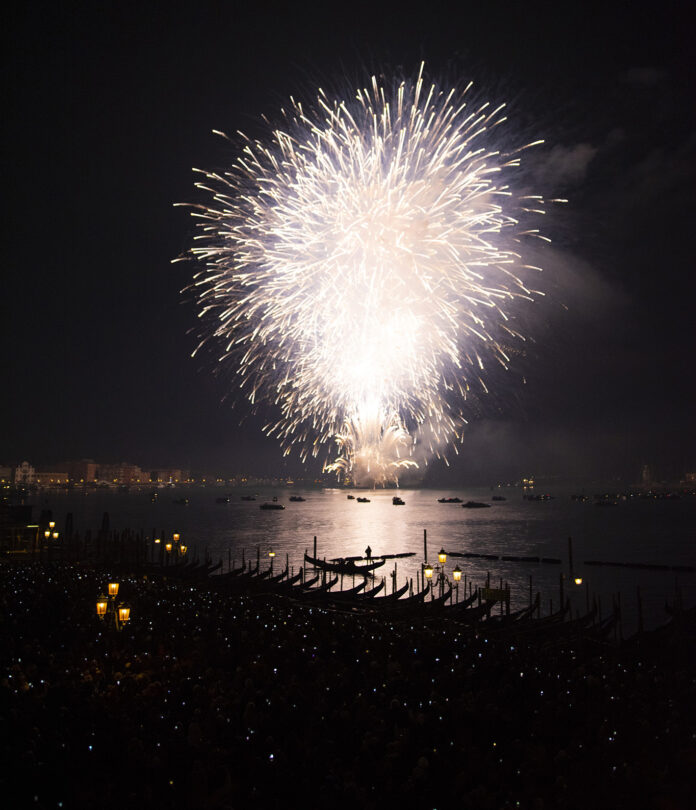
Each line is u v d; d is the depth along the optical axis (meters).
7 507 84.50
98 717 18.64
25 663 23.67
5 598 35.06
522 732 19.31
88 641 27.17
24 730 17.69
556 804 15.35
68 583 40.34
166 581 53.28
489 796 15.05
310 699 20.53
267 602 40.81
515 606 62.16
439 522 182.25
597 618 58.06
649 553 109.19
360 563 92.31
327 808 14.81
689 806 15.42
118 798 15.13
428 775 15.84
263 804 15.35
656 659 34.28
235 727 18.41
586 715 19.97
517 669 24.22
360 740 17.94
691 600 65.81
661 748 17.98
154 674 22.44
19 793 15.12
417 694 21.17
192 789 15.44
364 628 31.69
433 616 43.66
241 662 24.73
